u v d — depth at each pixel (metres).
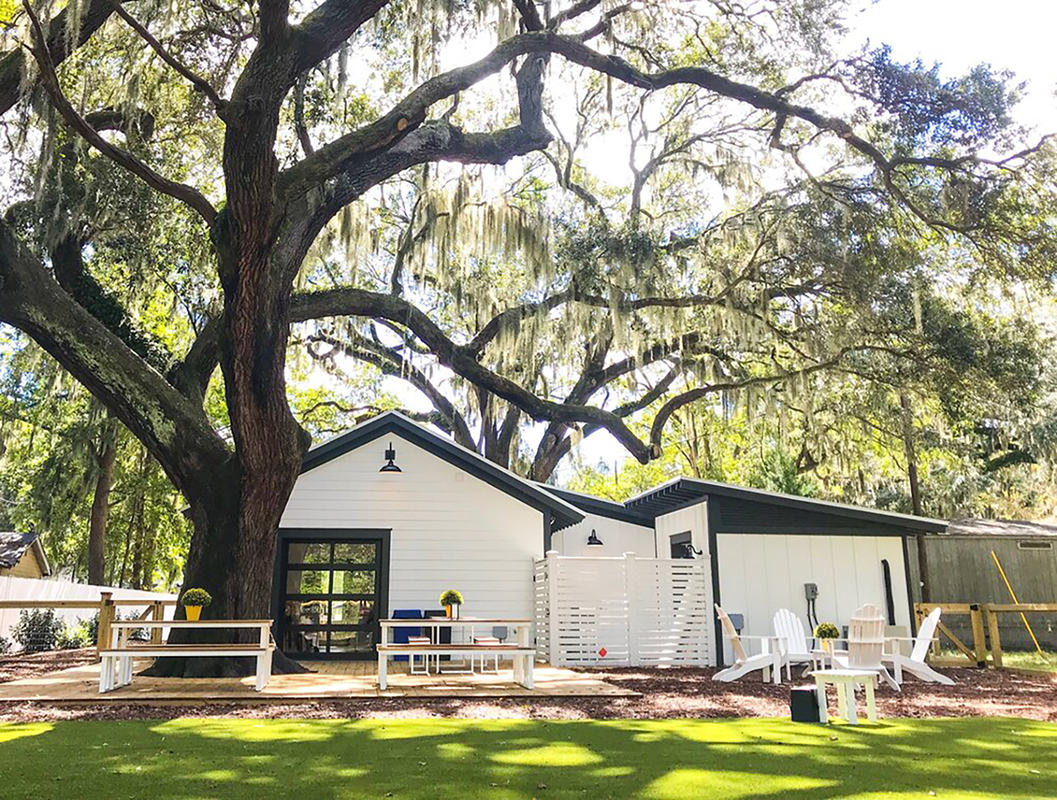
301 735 6.05
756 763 4.91
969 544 18.38
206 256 13.38
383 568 13.20
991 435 17.86
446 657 12.38
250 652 8.43
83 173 11.24
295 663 10.72
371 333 22.36
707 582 13.24
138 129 12.08
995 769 4.79
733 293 15.02
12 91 9.20
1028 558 18.45
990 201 13.25
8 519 30.06
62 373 14.47
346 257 13.41
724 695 8.59
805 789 4.18
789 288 15.44
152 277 13.99
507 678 9.91
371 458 13.52
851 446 19.12
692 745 5.58
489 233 14.09
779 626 10.45
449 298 18.08
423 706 7.75
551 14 13.37
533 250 14.12
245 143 8.41
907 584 13.58
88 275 11.59
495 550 13.51
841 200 14.52
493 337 15.08
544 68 13.02
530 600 13.47
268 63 8.55
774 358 17.23
